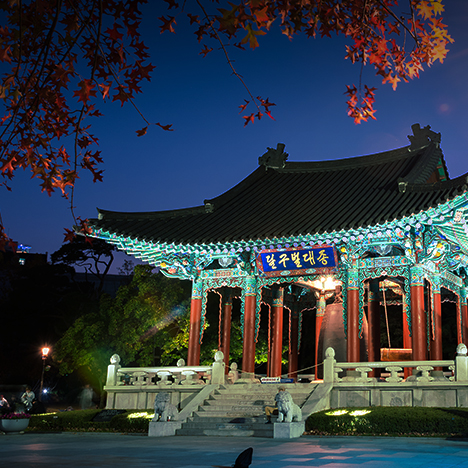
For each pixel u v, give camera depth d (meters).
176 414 23.22
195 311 30.84
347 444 16.84
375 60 6.01
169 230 30.67
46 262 69.19
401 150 33.97
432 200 24.47
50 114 5.88
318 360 28.89
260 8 5.02
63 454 14.84
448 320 45.75
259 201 32.88
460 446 16.02
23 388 63.19
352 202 28.97
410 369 30.67
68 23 5.25
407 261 26.22
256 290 29.59
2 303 68.75
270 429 21.06
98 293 71.69
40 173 5.83
